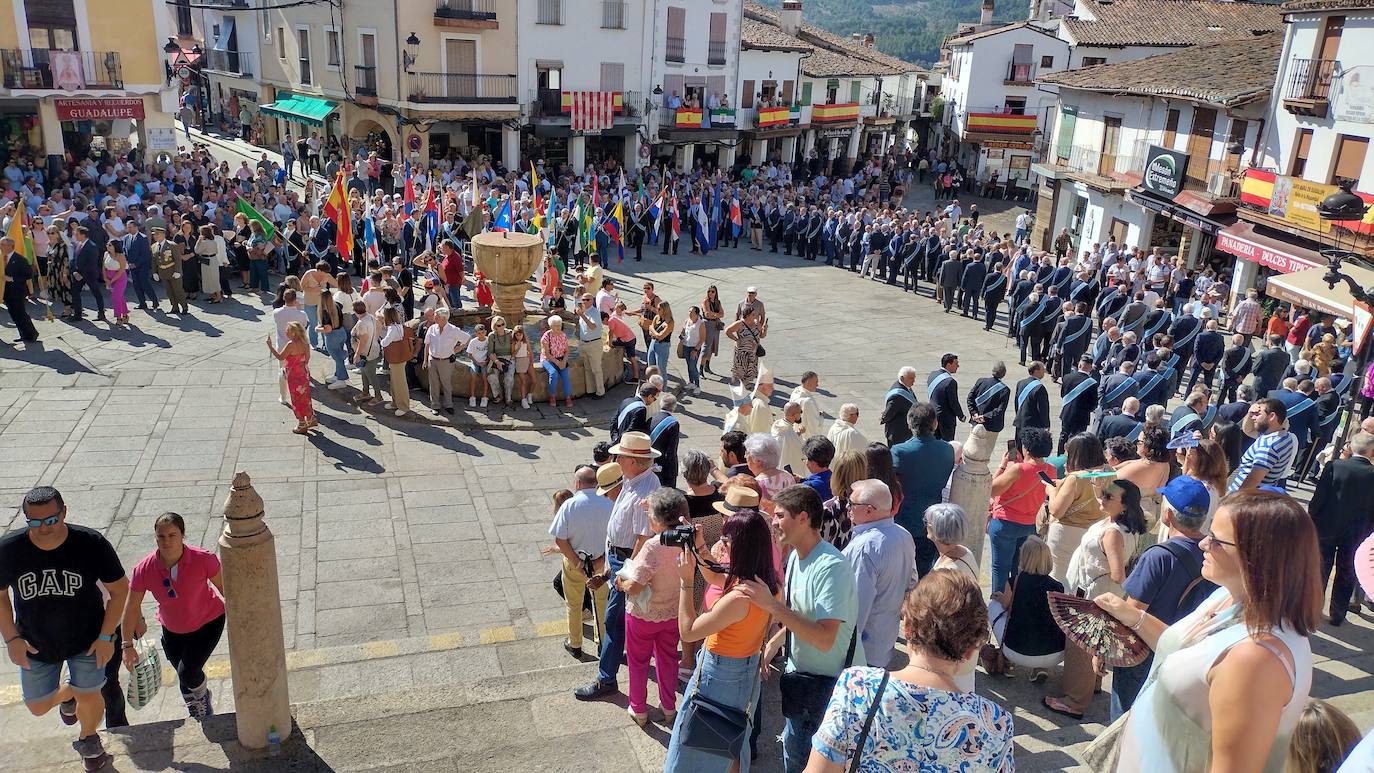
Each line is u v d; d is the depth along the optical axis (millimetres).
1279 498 2699
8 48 27844
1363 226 20656
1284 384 13062
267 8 38562
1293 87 23734
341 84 37562
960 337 21578
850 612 4199
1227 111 25797
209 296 19453
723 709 4434
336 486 11891
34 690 5590
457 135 38250
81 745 5234
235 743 5352
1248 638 2658
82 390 14336
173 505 11070
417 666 7656
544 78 37906
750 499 5238
